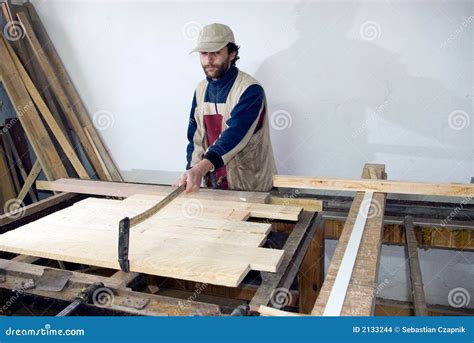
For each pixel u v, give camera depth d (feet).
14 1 8.98
